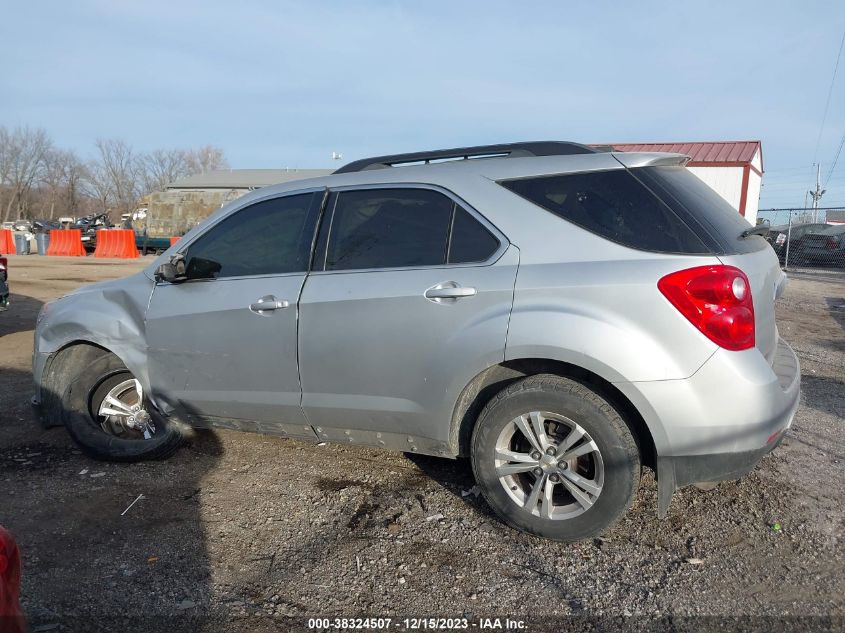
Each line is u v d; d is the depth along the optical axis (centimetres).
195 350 401
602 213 319
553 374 322
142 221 2920
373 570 309
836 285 1522
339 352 357
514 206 334
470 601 286
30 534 339
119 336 425
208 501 379
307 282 370
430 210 353
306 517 360
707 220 313
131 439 438
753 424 291
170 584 298
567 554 321
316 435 385
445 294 329
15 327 940
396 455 447
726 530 341
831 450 450
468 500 378
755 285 307
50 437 481
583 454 313
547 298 310
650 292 295
